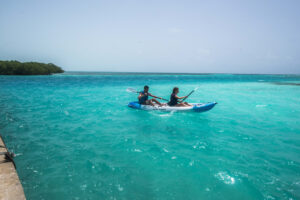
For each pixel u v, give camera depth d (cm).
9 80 3238
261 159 399
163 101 1311
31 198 274
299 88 2242
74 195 281
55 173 339
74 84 2550
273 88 2255
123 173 341
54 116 742
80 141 487
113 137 518
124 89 1934
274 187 304
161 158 398
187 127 620
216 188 301
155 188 300
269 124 664
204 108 802
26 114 768
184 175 337
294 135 551
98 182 314
